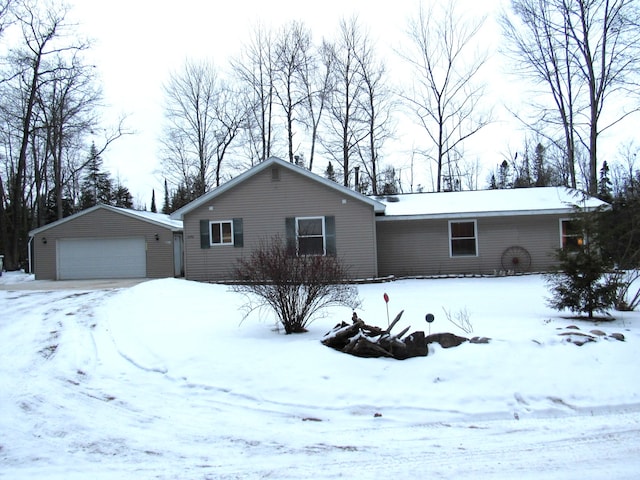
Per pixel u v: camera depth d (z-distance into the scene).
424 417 5.02
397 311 9.94
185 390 5.96
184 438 4.60
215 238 18.98
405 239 19.84
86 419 5.11
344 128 34.28
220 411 5.30
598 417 5.00
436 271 19.67
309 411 5.24
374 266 18.22
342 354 6.50
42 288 17.31
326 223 18.47
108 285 17.78
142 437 4.63
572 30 25.75
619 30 24.45
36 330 9.41
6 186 37.03
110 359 7.47
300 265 7.97
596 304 8.47
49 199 41.00
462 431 4.69
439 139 32.31
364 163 34.38
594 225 8.71
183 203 39.47
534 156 41.12
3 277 24.72
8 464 4.05
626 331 7.15
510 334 6.87
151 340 8.14
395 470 3.83
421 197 22.23
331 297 8.73
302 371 6.07
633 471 3.75
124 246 22.31
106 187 50.16
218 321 9.37
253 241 18.75
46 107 31.14
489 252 19.45
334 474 3.78
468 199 21.23
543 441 4.40
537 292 13.24
